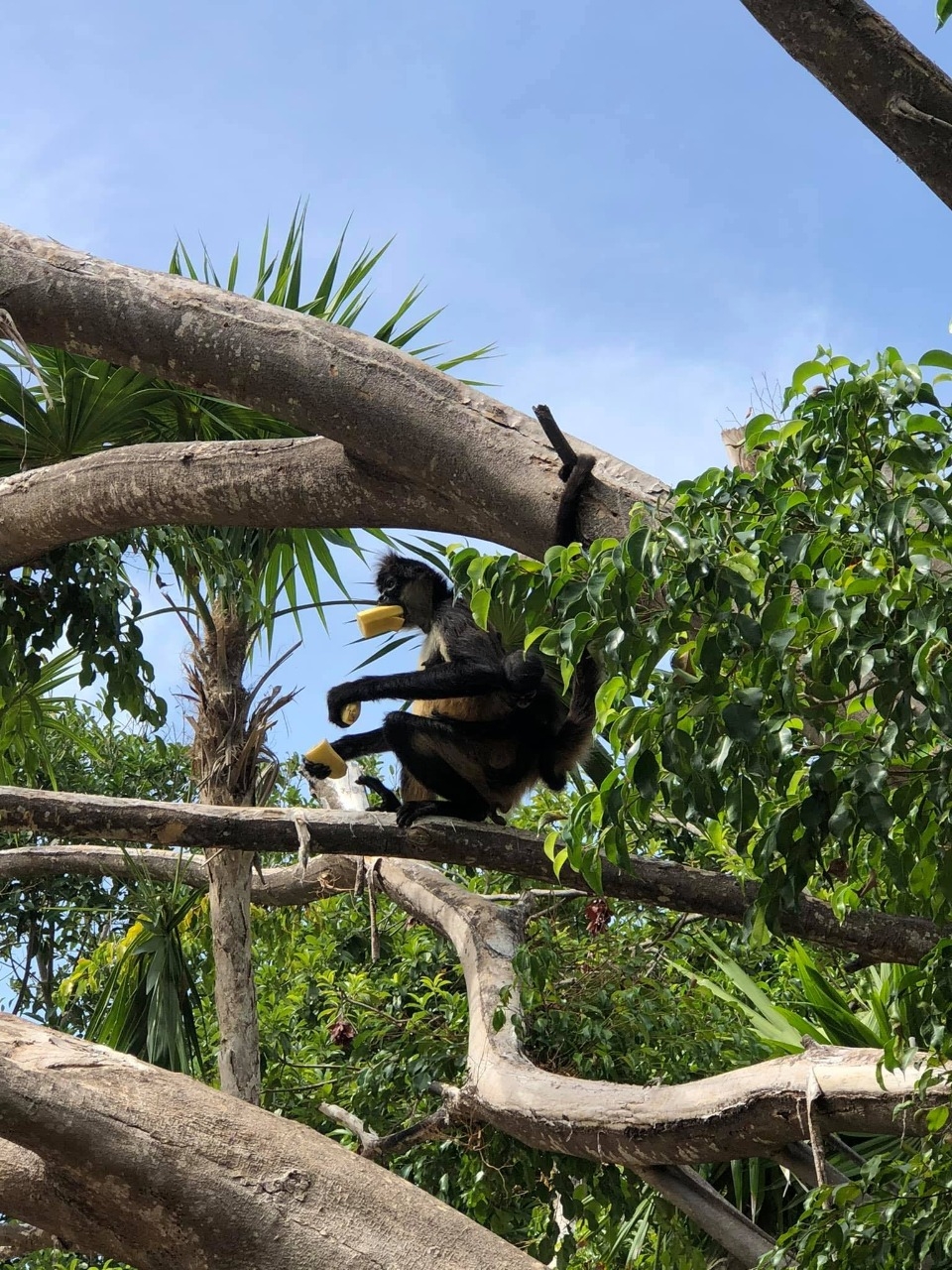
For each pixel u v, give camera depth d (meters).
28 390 7.46
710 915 5.14
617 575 3.15
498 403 4.77
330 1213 4.17
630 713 3.19
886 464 3.34
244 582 8.01
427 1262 4.10
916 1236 3.96
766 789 3.54
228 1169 4.18
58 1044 4.57
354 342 4.89
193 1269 4.17
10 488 6.21
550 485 4.52
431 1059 8.23
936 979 3.81
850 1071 5.23
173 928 8.82
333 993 9.36
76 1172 4.10
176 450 5.61
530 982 7.24
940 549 2.97
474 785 6.72
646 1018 7.91
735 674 3.21
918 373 3.20
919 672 2.84
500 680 6.31
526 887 10.33
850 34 3.79
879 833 2.99
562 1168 7.58
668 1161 5.90
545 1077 6.49
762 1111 5.44
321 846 5.39
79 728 14.20
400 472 4.90
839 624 2.91
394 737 6.56
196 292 5.13
